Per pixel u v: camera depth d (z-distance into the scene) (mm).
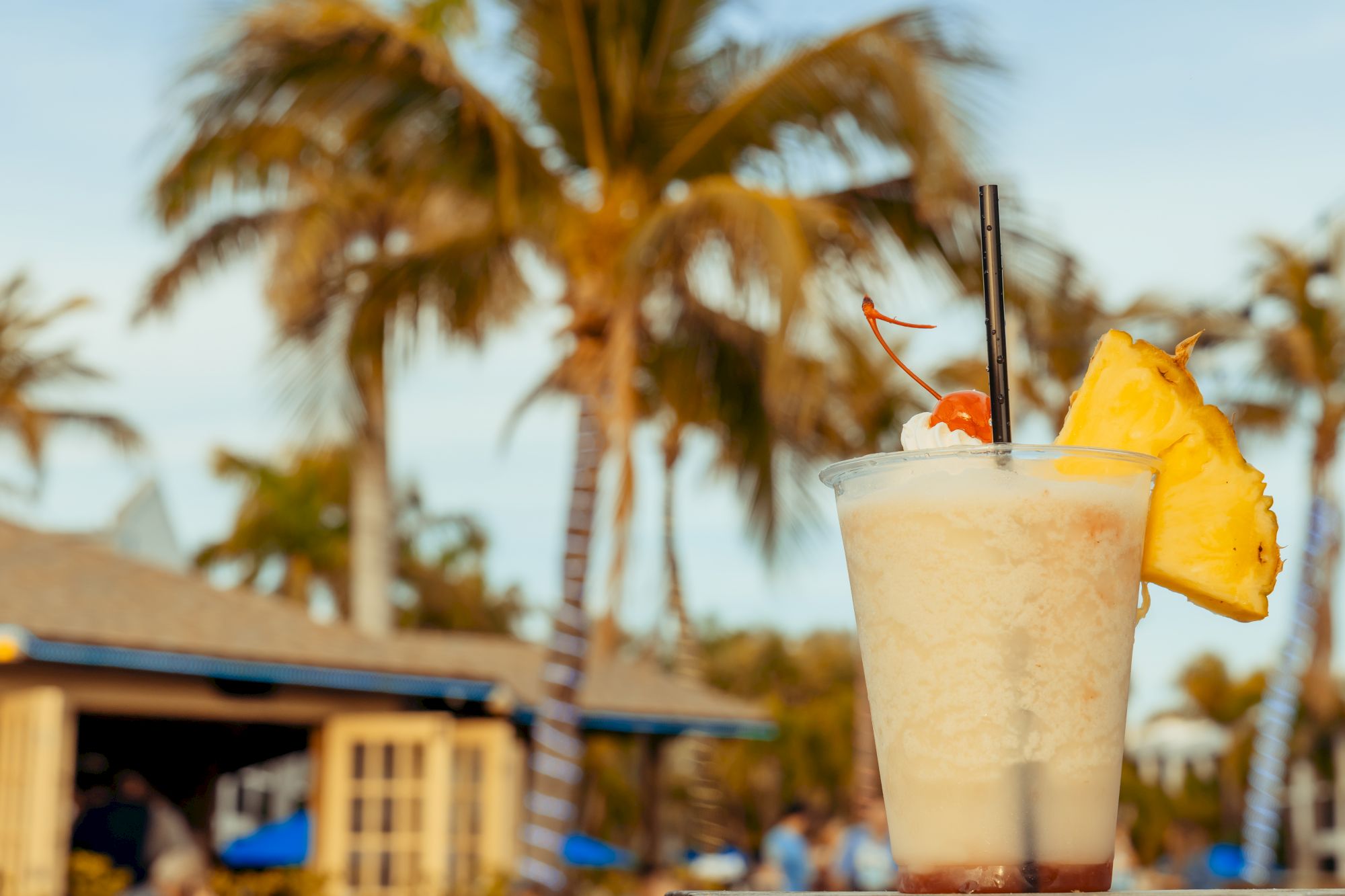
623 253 8648
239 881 11461
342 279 9812
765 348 9594
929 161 9008
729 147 9648
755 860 27969
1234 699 48688
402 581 32188
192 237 16453
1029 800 1127
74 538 13211
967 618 1145
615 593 8570
